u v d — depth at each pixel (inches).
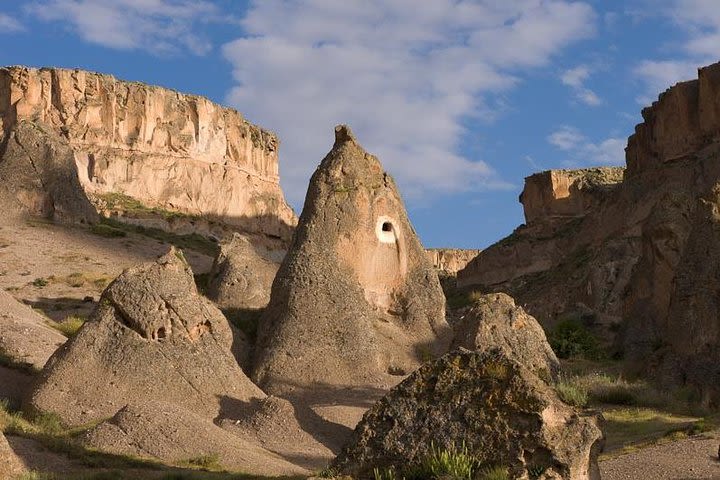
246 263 1868.8
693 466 998.4
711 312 1457.9
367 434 820.0
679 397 1418.6
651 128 3671.3
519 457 772.6
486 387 802.8
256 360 1434.5
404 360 1499.8
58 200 2940.5
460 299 3646.7
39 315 1610.5
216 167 5088.6
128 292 1302.9
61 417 1211.2
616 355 1812.3
